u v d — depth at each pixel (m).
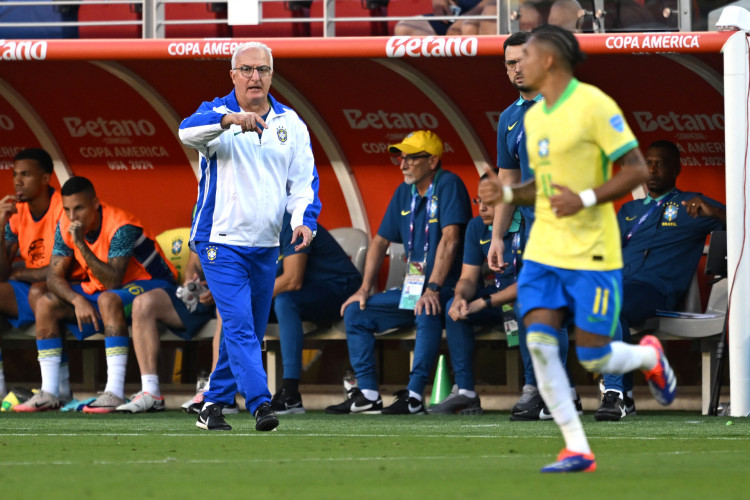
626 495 13.37
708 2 31.84
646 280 33.00
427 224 33.72
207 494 13.70
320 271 34.50
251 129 22.86
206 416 25.45
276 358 36.41
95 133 39.72
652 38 30.55
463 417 31.34
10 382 39.97
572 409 16.02
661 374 17.39
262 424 24.19
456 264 34.16
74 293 34.91
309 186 24.98
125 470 16.59
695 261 33.56
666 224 33.62
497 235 27.84
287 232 34.19
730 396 32.00
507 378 36.19
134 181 39.91
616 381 28.95
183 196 39.66
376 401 33.44
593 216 15.87
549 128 16.12
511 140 27.23
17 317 36.22
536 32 16.27
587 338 16.00
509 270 31.94
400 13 34.91
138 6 36.16
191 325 34.91
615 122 15.74
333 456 18.95
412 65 35.38
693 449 20.06
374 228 38.62
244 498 13.31
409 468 16.77
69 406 34.78
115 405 33.88
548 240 16.08
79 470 16.59
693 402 35.31
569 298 16.11
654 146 33.91
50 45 33.22
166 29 35.91
